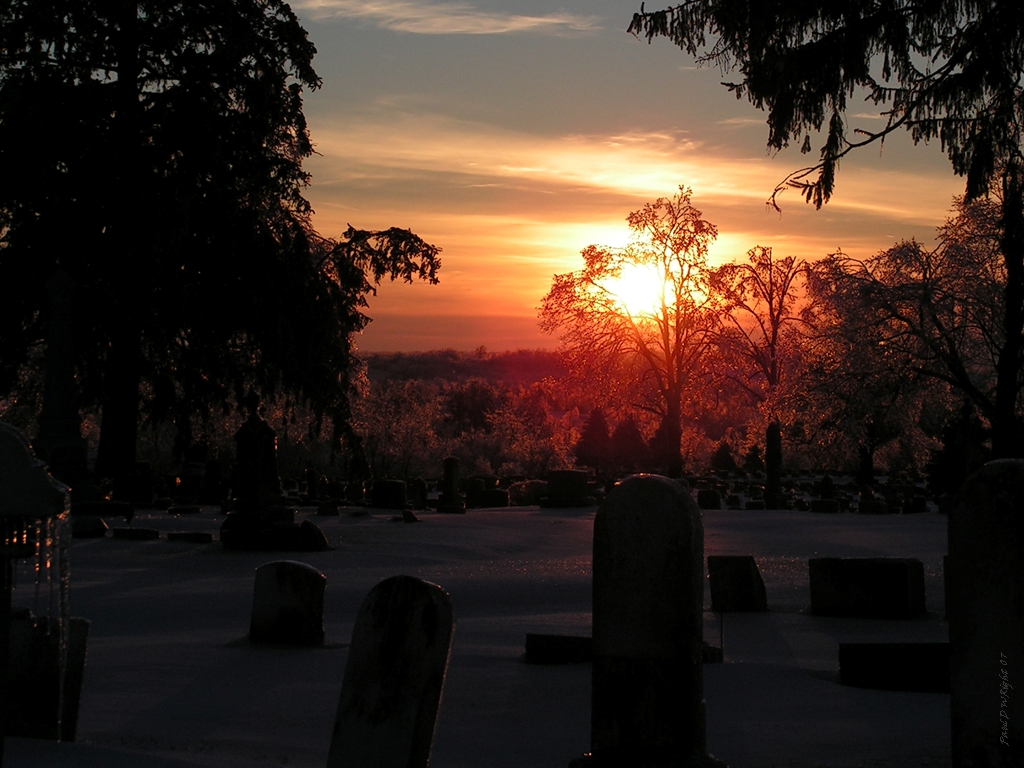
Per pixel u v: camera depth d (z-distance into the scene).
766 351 70.94
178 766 5.80
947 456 51.41
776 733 8.02
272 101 36.56
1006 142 14.30
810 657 12.01
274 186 37.09
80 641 7.17
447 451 86.06
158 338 35.62
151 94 37.56
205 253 35.38
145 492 38.12
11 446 5.38
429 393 93.38
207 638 12.82
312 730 8.11
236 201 35.97
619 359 65.25
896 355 40.47
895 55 14.37
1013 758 5.67
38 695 6.53
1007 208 15.12
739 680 10.05
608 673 6.21
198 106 35.53
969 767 5.77
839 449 46.34
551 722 8.51
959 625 5.86
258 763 6.82
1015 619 5.71
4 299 34.28
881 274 41.12
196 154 35.16
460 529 31.66
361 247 39.97
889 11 14.09
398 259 39.62
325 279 38.53
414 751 5.59
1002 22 13.72
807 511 46.81
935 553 26.62
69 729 7.07
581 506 45.12
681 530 6.19
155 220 34.16
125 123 34.94
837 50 14.16
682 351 64.00
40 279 34.19
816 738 7.86
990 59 13.80
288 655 11.34
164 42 36.19
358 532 29.95
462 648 12.28
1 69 34.94
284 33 37.53
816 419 44.41
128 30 36.41
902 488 61.44
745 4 13.99
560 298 63.53
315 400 37.75
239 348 38.84
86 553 23.12
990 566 5.77
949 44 14.40
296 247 37.12
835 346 43.03
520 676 10.38
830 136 14.45
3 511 5.35
